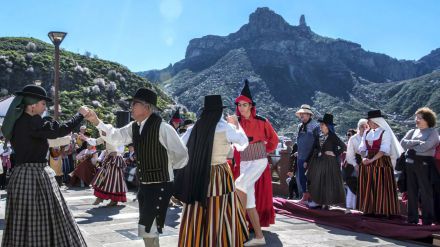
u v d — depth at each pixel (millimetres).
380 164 6820
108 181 8156
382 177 6773
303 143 7961
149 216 3934
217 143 4188
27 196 3748
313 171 7371
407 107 151625
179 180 4184
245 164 5414
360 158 7547
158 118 4031
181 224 4188
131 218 6906
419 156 6297
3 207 7906
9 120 3826
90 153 11344
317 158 7375
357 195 7438
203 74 163750
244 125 5574
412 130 6688
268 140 5664
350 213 7023
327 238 5766
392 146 6875
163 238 5512
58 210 3881
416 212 6324
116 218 6898
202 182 4062
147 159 3969
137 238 5477
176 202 8336
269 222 6039
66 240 3873
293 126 130875
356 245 5422
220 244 4051
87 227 6148
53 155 11039
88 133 11711
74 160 13195
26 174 3785
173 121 9219
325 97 155750
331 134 7320
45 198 3818
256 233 5309
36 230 3744
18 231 3727
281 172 10680
